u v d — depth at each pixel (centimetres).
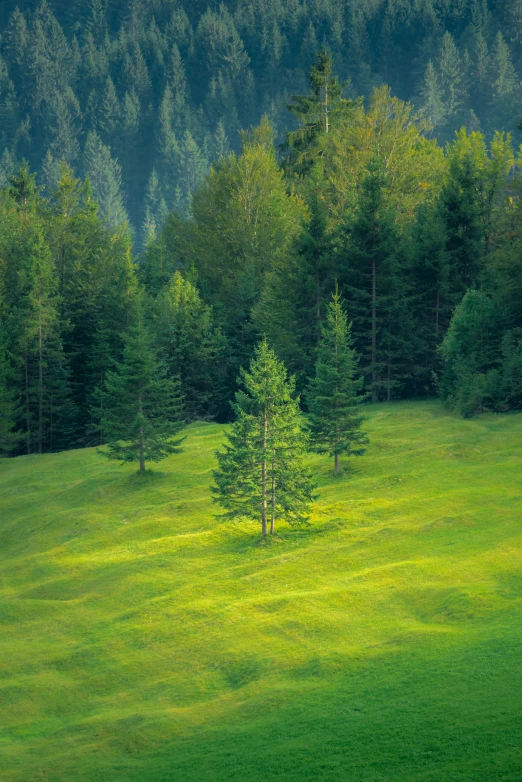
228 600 5147
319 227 10112
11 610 5350
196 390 10269
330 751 3384
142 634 4841
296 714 3788
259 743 3575
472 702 3578
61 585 5741
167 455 7738
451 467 6925
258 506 6078
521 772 2986
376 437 7881
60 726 4091
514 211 9906
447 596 4756
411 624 4584
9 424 9588
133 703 4222
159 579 5572
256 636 4669
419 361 10056
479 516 5881
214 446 8388
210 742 3678
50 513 7181
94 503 7250
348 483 6881
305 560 5572
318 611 4828
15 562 6306
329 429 7094
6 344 10150
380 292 9919
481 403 8431
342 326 7212
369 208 9862
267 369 6109
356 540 5769
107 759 3697
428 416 8550
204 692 4244
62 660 4659
